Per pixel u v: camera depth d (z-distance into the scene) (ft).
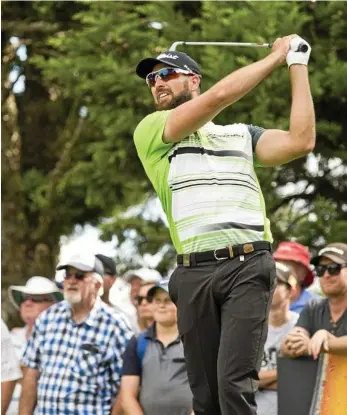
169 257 63.31
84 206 72.23
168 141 21.15
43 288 38.63
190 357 21.11
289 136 20.88
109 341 32.45
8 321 65.98
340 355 28.45
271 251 20.97
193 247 20.84
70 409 32.01
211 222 20.72
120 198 62.90
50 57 67.46
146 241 64.18
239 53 54.80
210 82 53.42
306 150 20.88
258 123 53.52
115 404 31.86
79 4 68.13
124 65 58.44
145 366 31.12
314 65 56.49
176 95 21.76
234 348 20.24
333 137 56.80
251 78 20.59
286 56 20.99
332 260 29.30
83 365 32.22
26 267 73.00
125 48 59.93
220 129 21.38
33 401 33.47
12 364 34.27
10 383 34.14
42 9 68.08
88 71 59.36
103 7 60.39
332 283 29.32
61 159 71.87
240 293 20.39
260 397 30.89
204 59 53.52
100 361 32.32
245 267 20.48
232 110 54.85
